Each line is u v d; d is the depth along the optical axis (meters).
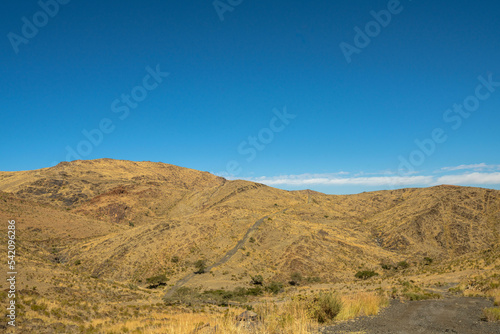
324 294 11.86
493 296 18.66
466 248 124.62
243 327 9.30
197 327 10.47
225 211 158.75
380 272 101.94
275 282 87.31
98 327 25.38
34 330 22.03
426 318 11.55
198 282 88.50
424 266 66.94
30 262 49.31
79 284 46.12
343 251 119.38
